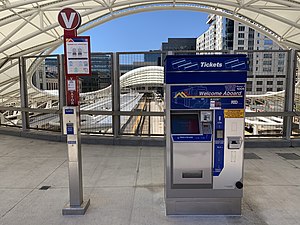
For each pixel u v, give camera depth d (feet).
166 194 10.10
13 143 23.03
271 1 33.12
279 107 21.22
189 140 9.88
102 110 22.24
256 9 36.42
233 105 9.76
